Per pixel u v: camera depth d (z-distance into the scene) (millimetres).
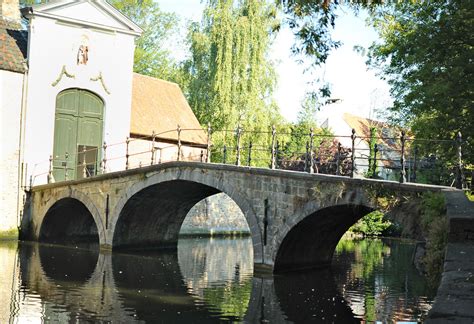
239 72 30859
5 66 23625
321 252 18703
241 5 31812
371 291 14578
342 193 14508
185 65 33812
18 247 21688
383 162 43750
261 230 16641
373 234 35750
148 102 30406
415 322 11281
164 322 11172
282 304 12945
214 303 12969
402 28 20609
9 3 25562
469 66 17469
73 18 25453
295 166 29641
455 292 4613
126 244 22297
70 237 25328
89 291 13961
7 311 11617
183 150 30141
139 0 40094
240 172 17234
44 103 24797
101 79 26500
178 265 19141
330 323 11211
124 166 27328
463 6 17500
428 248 9391
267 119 32062
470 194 11500
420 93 18812
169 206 22859
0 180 23578
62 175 25547
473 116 17953
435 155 19062
